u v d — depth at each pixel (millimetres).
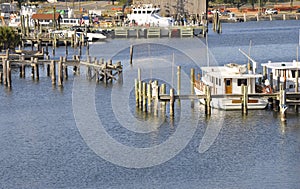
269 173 62375
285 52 155125
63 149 70625
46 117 85438
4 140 74750
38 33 186000
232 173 62656
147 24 198000
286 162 65188
